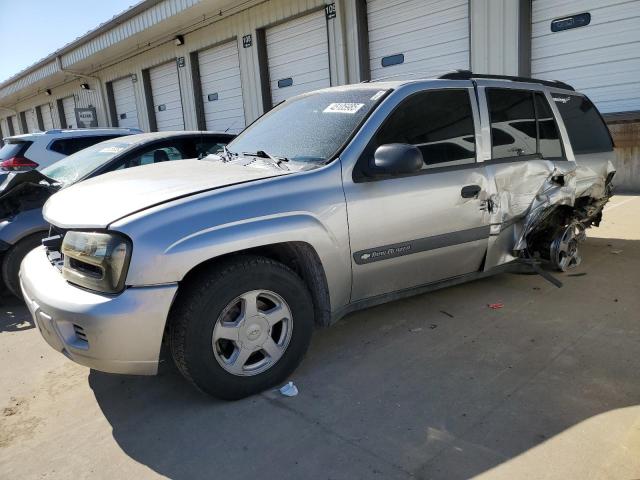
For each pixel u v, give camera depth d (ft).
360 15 37.01
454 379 9.88
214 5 44.62
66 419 9.52
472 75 13.01
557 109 14.94
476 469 7.42
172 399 9.86
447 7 32.73
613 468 7.26
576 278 14.94
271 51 44.88
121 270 8.45
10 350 12.87
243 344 9.34
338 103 12.12
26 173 15.10
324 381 10.09
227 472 7.73
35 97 91.45
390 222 10.84
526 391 9.32
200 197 9.05
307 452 8.03
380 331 12.17
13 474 8.06
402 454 7.84
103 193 10.17
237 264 9.15
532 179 13.50
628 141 26.99
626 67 26.78
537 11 29.32
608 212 23.12
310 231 9.75
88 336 8.47
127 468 8.01
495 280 15.24
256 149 12.30
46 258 10.92
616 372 9.80
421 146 11.49
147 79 60.90
